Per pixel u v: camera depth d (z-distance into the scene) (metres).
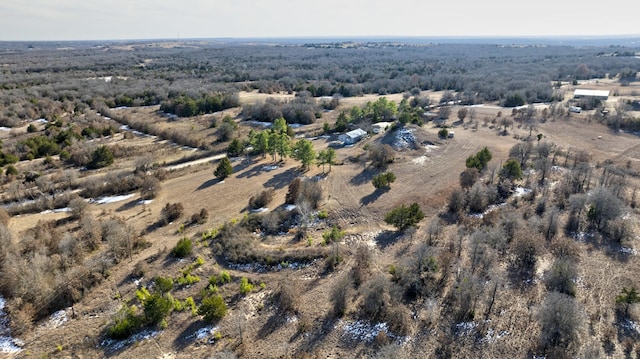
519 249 41.53
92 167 75.06
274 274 41.78
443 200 57.34
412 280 37.94
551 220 46.09
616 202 47.53
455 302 36.22
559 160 70.88
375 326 34.00
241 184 65.69
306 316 35.31
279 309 36.47
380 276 37.06
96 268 40.62
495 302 36.06
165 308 34.78
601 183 56.84
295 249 45.69
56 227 51.31
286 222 52.34
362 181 64.94
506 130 91.19
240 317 34.53
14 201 60.38
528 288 37.91
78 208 54.19
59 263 41.00
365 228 51.00
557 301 31.58
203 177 69.50
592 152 75.88
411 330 33.31
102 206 58.75
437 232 47.75
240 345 32.28
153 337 33.47
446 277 39.56
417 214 49.53
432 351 31.19
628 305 34.22
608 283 38.31
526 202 54.94
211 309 34.59
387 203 57.06
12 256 41.12
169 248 46.03
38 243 44.72
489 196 55.09
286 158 77.62
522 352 30.70
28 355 31.73
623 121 90.44
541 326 32.62
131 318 33.94
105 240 47.72
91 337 33.34
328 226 52.03
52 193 62.66
